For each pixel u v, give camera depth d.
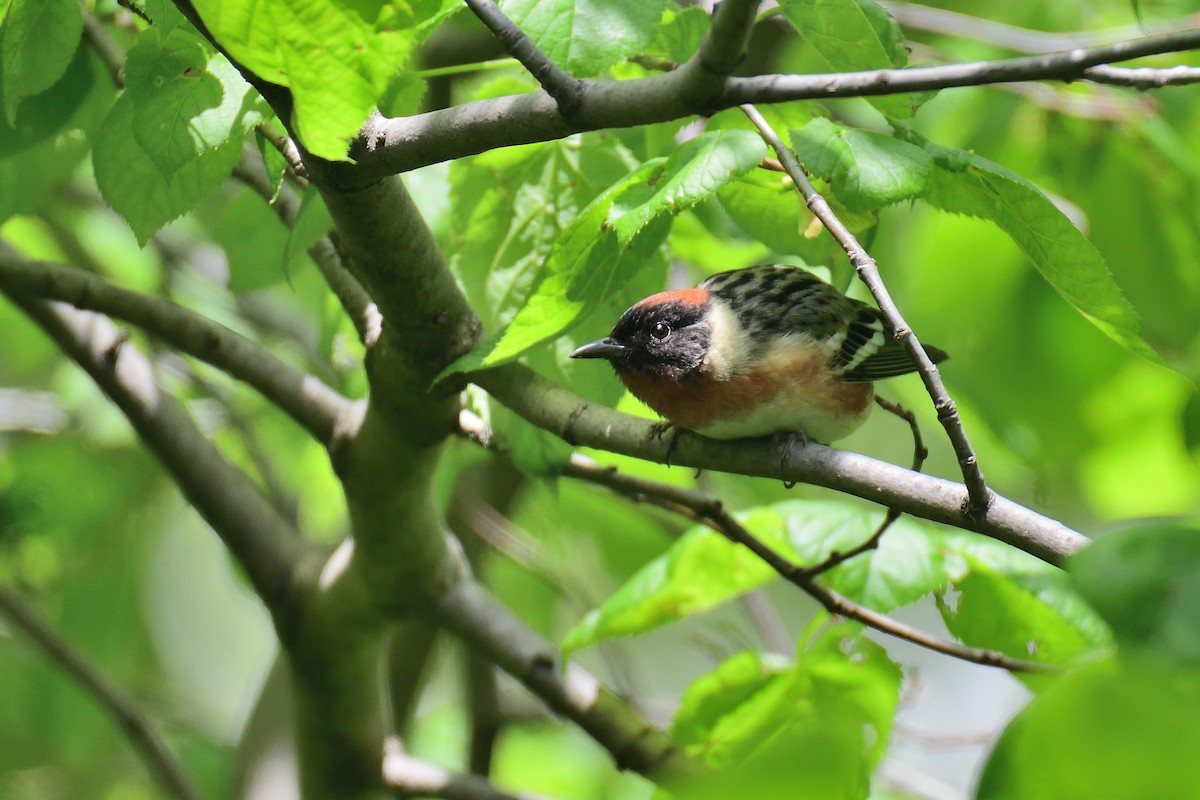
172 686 16.22
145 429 8.48
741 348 8.21
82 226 13.48
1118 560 3.77
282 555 8.64
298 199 8.37
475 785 8.88
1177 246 11.52
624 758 8.27
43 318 8.38
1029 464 12.09
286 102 5.34
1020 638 7.97
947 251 13.24
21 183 8.44
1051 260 6.36
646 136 8.20
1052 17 13.05
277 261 9.14
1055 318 13.23
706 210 9.42
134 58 6.02
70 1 6.45
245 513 8.62
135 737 9.76
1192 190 11.20
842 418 8.52
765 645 12.38
